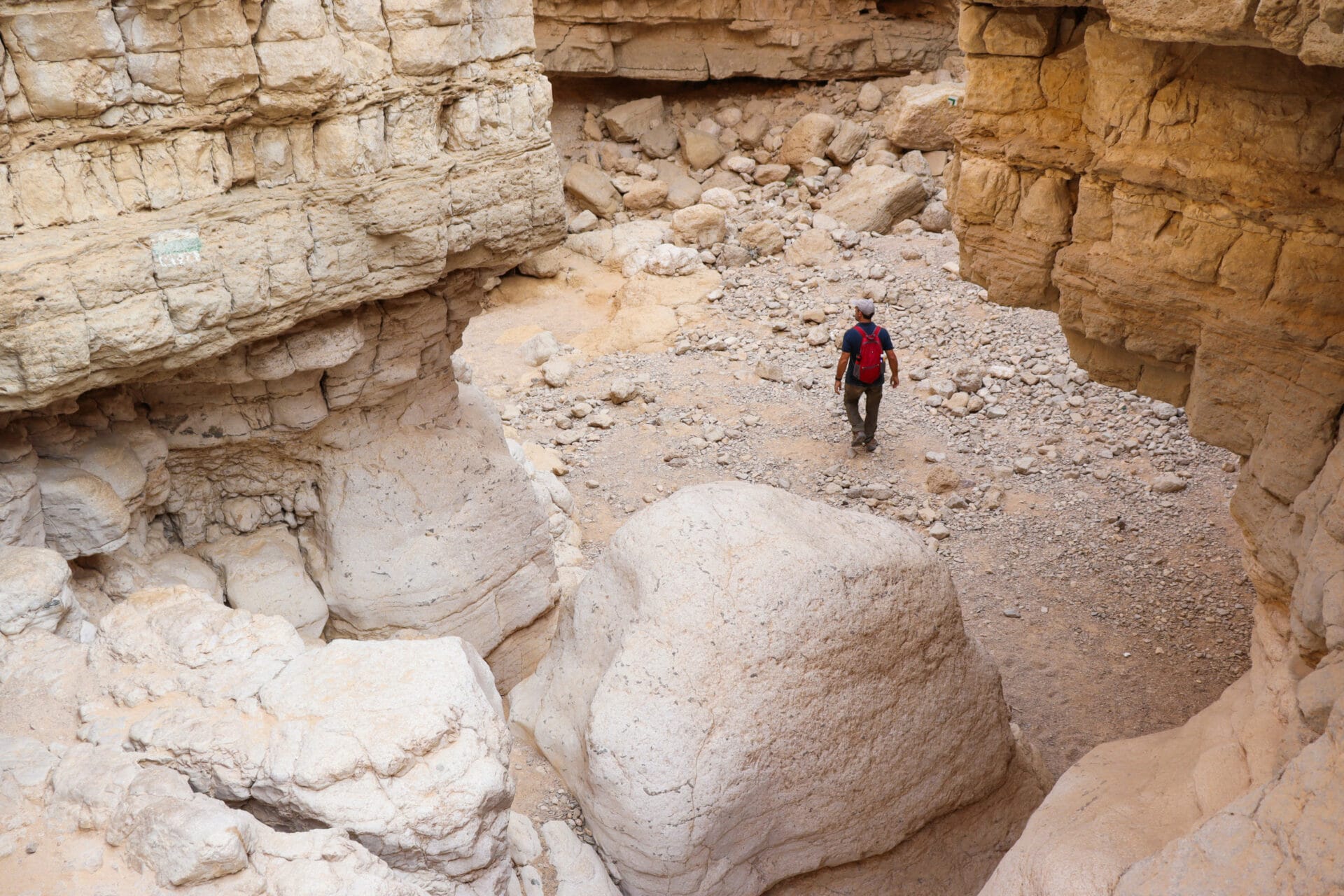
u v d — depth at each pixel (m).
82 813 3.33
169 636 4.12
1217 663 7.36
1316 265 4.50
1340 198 4.38
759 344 12.09
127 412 5.67
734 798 4.37
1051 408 10.48
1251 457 4.99
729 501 5.12
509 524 6.91
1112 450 9.73
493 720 3.88
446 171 5.63
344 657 3.95
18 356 4.32
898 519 9.08
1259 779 3.94
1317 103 4.37
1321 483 4.28
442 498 6.62
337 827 3.45
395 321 6.28
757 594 4.66
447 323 6.80
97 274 4.45
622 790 4.30
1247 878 3.07
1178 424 9.95
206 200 4.86
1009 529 8.88
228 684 3.90
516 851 4.39
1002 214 5.86
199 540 6.36
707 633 4.56
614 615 4.93
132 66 4.51
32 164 4.34
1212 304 4.89
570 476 9.95
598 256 14.31
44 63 4.26
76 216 4.50
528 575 7.05
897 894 5.07
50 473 5.12
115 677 3.98
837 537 5.12
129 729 3.71
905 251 13.45
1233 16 3.56
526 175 6.08
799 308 12.61
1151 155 4.95
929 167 14.91
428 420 6.89
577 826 4.68
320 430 6.35
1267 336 4.70
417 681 3.84
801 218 14.47
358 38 5.13
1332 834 2.95
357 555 6.33
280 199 5.09
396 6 5.20
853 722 4.77
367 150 5.29
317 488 6.52
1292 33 3.34
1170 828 3.96
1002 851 5.36
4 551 4.46
